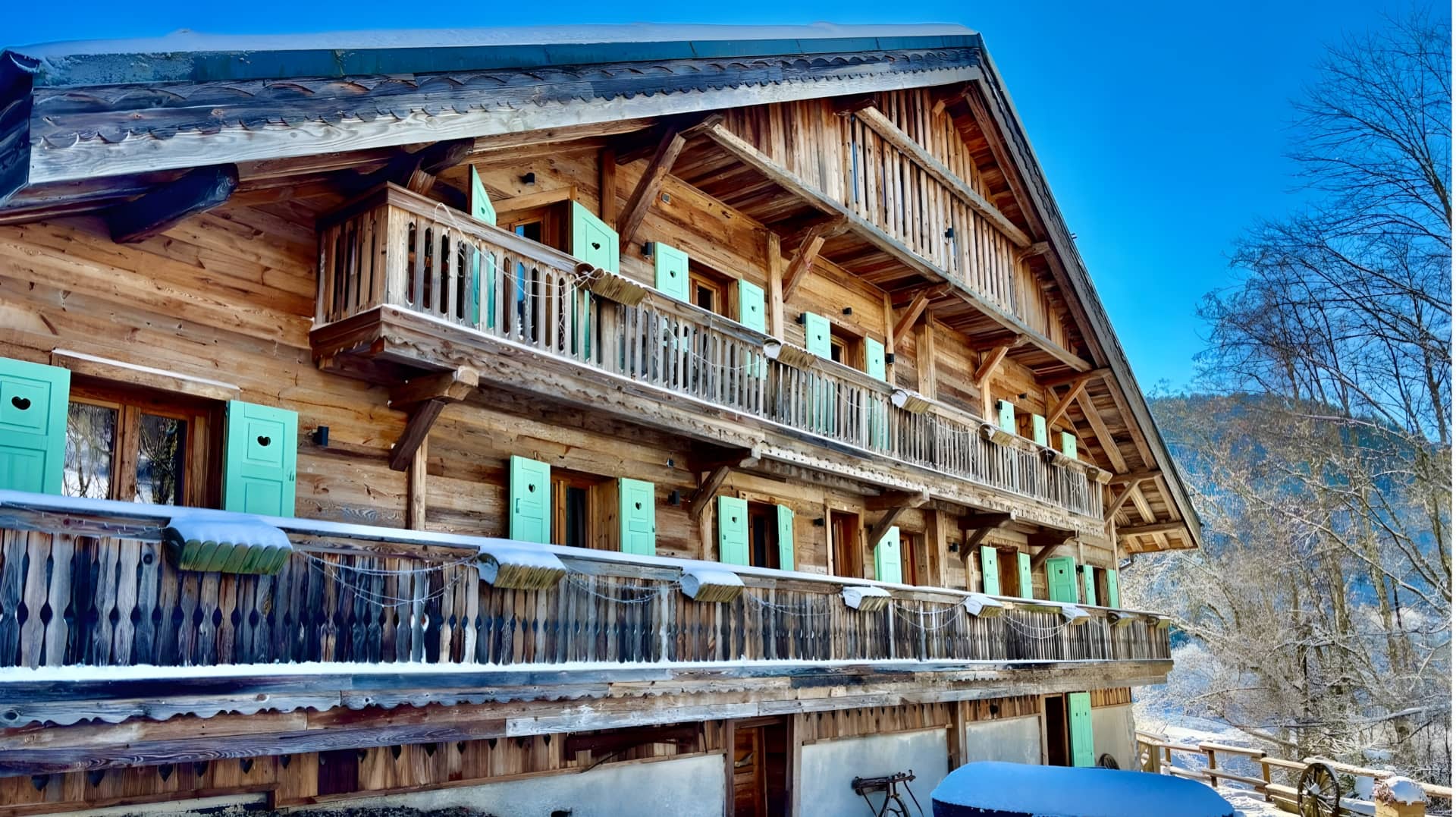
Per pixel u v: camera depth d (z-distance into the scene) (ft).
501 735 29.84
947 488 55.16
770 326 49.26
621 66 34.88
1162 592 130.82
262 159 25.32
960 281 57.00
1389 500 97.60
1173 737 115.65
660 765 39.55
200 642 23.67
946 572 59.47
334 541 26.40
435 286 31.45
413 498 33.63
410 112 28.12
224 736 24.02
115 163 22.43
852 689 42.68
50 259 27.09
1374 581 96.84
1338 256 83.56
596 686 31.96
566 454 39.27
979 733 59.11
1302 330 89.71
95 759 22.03
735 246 48.21
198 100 23.86
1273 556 100.83
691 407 39.96
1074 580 71.46
